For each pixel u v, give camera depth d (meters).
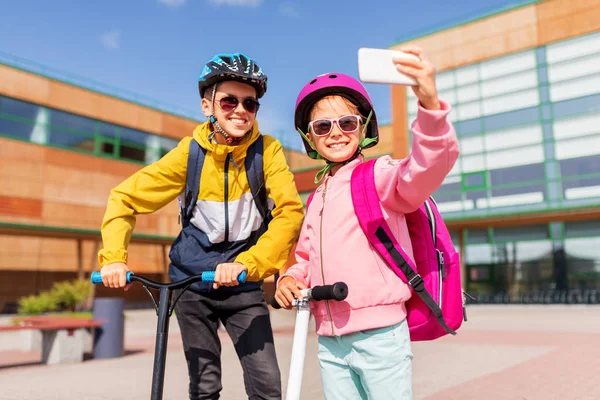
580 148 25.44
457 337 10.18
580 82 25.81
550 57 26.78
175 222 34.22
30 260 28.94
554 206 25.66
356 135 2.20
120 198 2.49
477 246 28.91
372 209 1.94
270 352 2.56
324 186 2.21
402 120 30.14
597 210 23.58
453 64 29.80
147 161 34.16
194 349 2.62
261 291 2.69
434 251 2.06
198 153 2.55
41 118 28.95
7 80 27.50
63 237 27.38
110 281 2.21
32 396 5.40
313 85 2.25
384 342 1.89
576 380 5.50
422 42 31.05
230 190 2.54
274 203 2.66
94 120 31.50
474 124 28.78
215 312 2.65
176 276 2.66
